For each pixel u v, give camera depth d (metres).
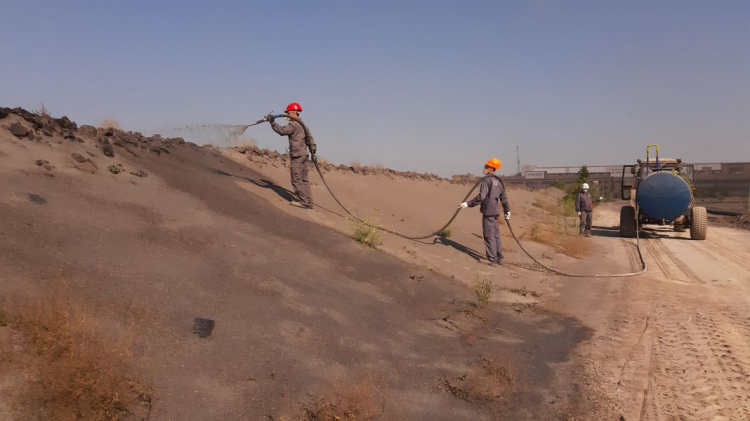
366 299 6.48
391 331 5.74
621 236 20.17
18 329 3.49
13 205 5.28
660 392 4.93
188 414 3.48
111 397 3.28
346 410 3.96
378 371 4.74
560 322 7.22
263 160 13.10
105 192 6.71
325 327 5.31
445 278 8.55
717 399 4.78
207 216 7.41
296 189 9.98
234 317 4.89
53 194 5.95
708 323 7.24
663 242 18.20
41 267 4.34
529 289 9.20
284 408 3.84
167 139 11.18
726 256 14.48
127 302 4.40
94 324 3.88
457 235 13.31
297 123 9.91
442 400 4.48
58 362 3.30
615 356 5.89
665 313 7.82
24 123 7.62
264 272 6.17
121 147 8.97
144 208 6.74
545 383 5.08
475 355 5.56
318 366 4.55
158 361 3.87
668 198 17.89
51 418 3.00
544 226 20.30
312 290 6.16
